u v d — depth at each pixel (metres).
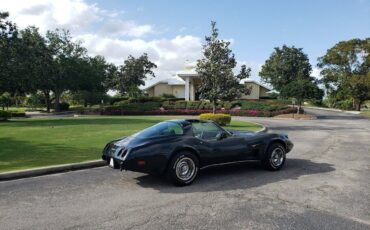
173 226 5.11
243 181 7.74
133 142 7.31
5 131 18.08
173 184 7.43
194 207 5.96
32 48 35.03
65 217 5.50
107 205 6.09
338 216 5.54
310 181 7.77
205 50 24.98
